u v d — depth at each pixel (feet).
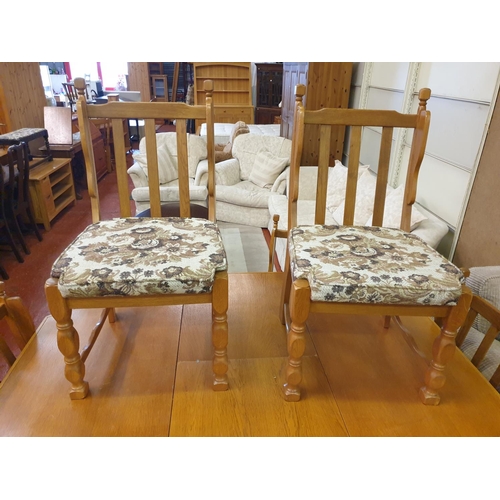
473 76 6.03
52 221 12.44
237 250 10.19
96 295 3.23
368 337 4.75
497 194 5.48
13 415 3.55
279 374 4.10
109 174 17.97
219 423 3.53
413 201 4.47
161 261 3.41
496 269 4.97
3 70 12.25
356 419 3.61
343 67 10.72
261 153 12.10
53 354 4.27
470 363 4.27
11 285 8.83
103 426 3.47
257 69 22.68
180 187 4.58
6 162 10.68
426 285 3.24
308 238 4.01
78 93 4.17
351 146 4.38
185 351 4.40
